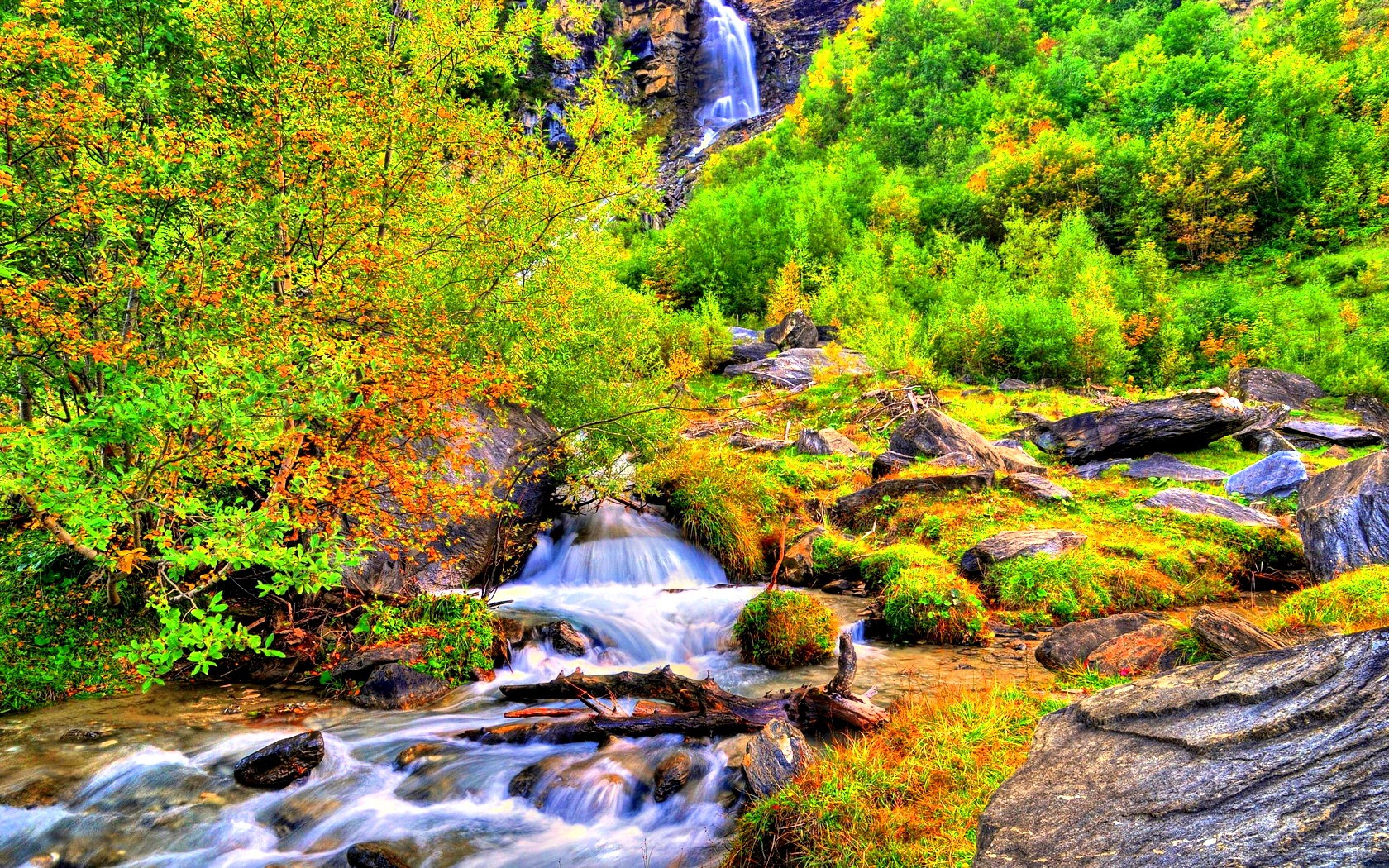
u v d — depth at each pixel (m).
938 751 4.50
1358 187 33.34
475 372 6.95
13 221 5.47
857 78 65.44
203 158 5.98
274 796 5.09
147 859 4.52
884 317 27.70
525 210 9.36
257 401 5.11
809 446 16.80
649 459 13.25
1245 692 3.17
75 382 5.99
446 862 4.38
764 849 3.96
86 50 5.43
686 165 68.94
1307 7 51.47
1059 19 77.31
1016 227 34.91
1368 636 3.10
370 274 6.91
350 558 5.43
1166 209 36.31
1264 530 10.40
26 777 5.21
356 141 7.12
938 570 9.33
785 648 7.55
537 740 5.73
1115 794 2.91
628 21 81.38
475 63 8.88
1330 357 22.36
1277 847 2.21
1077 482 13.97
